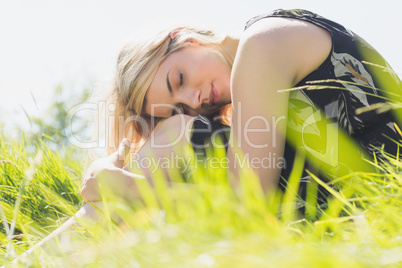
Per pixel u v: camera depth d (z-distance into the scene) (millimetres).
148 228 1294
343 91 1874
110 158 1949
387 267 857
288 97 1866
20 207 2293
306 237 1159
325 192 1863
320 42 1862
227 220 1122
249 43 1841
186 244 1020
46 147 2938
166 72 2230
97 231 1389
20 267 1292
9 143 3164
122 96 2379
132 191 1813
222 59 2236
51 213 2277
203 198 1298
